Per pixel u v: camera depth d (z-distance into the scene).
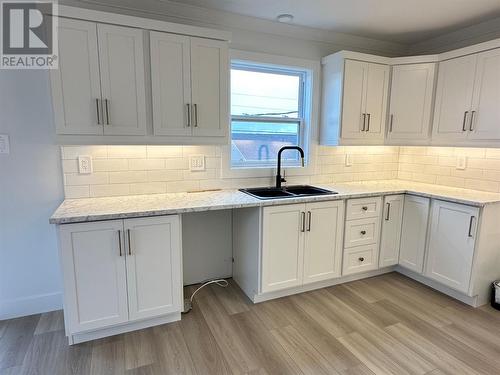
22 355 1.89
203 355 1.91
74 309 1.90
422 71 2.88
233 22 2.60
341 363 1.85
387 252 2.97
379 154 3.51
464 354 1.93
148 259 2.04
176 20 2.42
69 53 1.91
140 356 1.89
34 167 2.23
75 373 1.75
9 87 2.11
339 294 2.70
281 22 2.76
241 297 2.63
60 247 1.82
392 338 2.09
